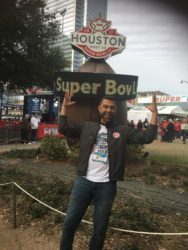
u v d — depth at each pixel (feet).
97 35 43.47
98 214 13.06
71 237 13.75
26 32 83.05
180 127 104.22
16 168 34.22
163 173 33.68
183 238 17.39
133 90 41.06
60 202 21.67
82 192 13.29
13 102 234.17
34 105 93.91
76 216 13.47
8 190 25.17
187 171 34.73
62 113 14.30
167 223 19.45
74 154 39.83
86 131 13.56
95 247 13.26
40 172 33.32
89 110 41.06
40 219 19.88
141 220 18.93
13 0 77.51
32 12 84.94
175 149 60.03
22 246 16.96
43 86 98.48
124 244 16.21
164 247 16.33
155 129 13.35
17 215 20.66
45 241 17.31
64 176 31.81
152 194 26.09
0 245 17.15
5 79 88.07
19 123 71.05
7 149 52.95
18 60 85.51
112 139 13.23
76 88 40.98
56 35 92.99
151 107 13.58
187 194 26.61
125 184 29.01
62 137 41.75
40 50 90.07
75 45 43.34
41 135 69.92
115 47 43.45
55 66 94.84
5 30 79.00
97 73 40.86
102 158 13.15
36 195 23.00
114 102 13.51
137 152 39.40
